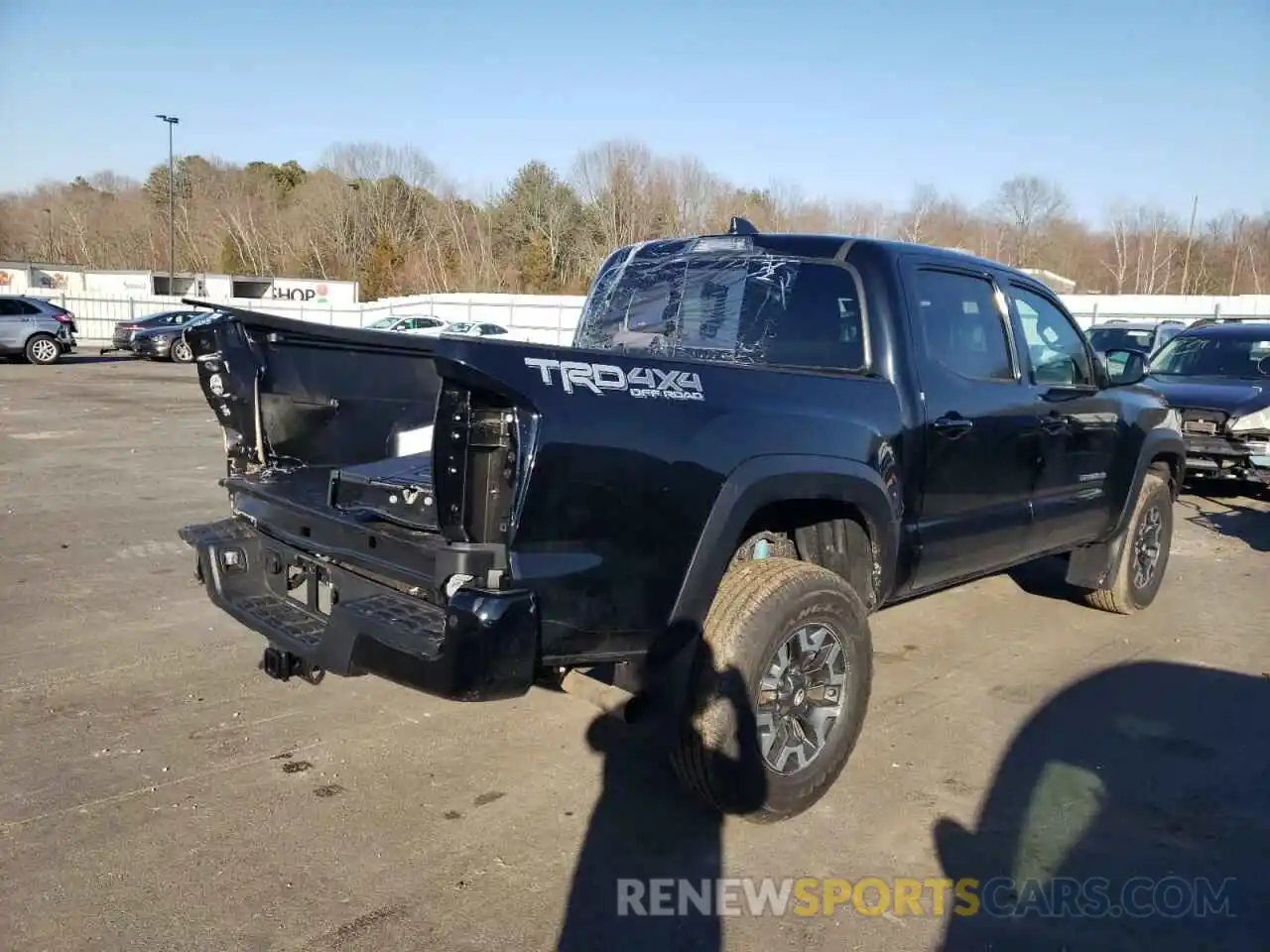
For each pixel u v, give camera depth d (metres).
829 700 3.69
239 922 2.96
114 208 79.44
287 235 74.12
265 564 3.75
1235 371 10.72
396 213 71.69
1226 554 8.12
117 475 10.30
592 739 4.29
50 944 2.83
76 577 6.47
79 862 3.25
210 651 5.22
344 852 3.35
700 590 3.18
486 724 4.42
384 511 3.28
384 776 3.90
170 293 49.03
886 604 4.38
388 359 4.36
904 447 4.01
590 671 3.32
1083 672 5.26
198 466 10.98
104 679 4.80
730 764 3.32
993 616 6.28
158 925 2.93
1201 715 4.69
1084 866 3.39
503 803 3.72
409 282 63.84
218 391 3.88
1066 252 65.94
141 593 6.18
